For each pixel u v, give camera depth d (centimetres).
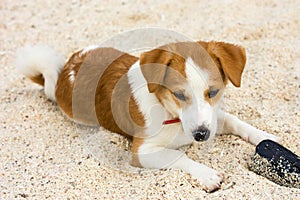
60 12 178
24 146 132
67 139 133
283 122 133
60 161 127
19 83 152
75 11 178
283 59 150
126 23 170
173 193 118
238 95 140
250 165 123
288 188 118
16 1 185
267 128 132
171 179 121
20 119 139
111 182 122
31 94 147
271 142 123
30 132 136
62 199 120
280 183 120
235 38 159
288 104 138
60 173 124
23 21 175
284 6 170
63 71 140
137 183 121
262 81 144
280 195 117
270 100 139
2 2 184
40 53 144
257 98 140
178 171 122
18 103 144
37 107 143
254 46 155
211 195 118
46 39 167
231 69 121
